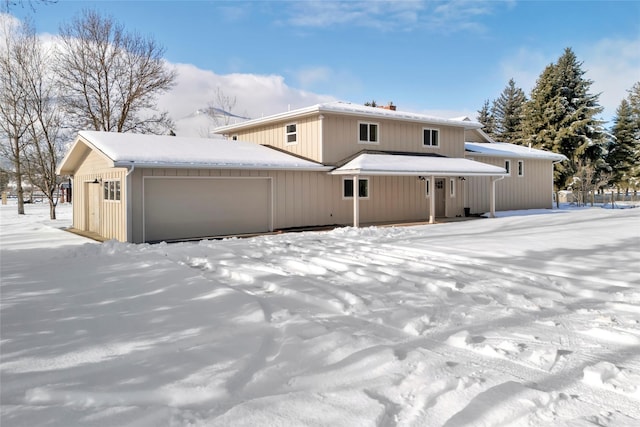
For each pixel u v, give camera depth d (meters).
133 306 5.55
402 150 20.78
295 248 10.70
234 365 3.65
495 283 6.50
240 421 2.74
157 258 9.27
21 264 9.12
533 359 3.74
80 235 16.14
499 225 16.06
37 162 26.31
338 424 2.69
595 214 20.12
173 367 3.62
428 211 21.56
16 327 4.76
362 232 14.55
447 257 8.91
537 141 37.69
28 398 3.11
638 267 7.57
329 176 18.22
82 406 2.99
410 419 2.75
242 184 16.09
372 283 6.59
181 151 15.23
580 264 7.88
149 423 2.73
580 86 37.44
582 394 3.11
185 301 5.71
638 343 4.10
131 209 13.52
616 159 43.06
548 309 5.29
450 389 3.14
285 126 19.88
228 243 12.02
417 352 3.86
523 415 2.79
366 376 3.40
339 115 18.52
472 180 24.03
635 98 45.09
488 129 58.06
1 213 30.94
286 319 4.90
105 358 3.84
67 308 5.51
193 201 15.02
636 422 2.71
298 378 3.38
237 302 5.54
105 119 30.39
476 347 4.00
